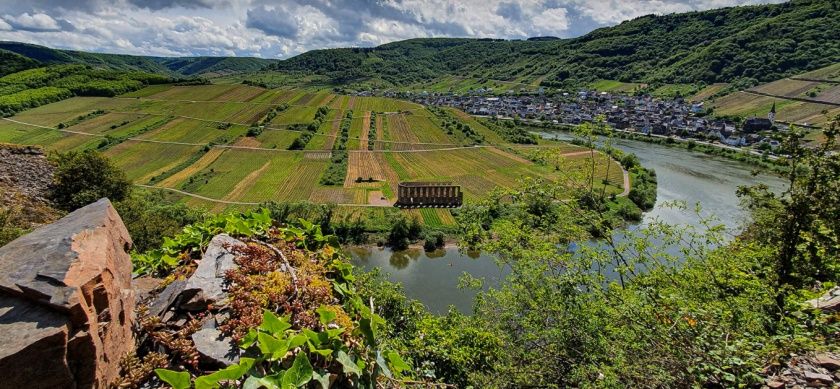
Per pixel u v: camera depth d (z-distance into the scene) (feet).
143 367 12.17
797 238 32.71
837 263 31.01
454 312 46.93
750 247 36.09
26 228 63.87
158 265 18.45
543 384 29.45
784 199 33.24
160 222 84.48
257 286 15.31
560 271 35.81
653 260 34.14
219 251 17.63
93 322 10.30
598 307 27.71
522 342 34.22
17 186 71.15
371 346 14.15
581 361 27.20
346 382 12.82
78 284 10.17
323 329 13.80
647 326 23.32
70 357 9.62
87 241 11.72
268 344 11.34
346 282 19.40
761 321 22.94
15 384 8.96
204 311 14.58
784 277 32.71
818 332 20.49
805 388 17.30
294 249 20.08
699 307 23.49
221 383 11.18
